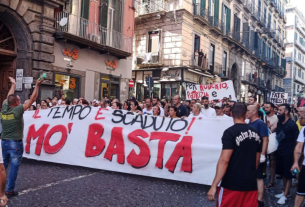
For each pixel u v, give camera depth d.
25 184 5.59
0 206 2.84
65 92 14.22
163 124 6.50
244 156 3.26
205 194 5.48
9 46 12.66
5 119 5.06
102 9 16.30
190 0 22.58
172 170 6.11
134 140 6.54
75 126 7.14
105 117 6.96
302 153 4.54
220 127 5.97
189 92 12.28
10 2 11.69
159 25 22.84
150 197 5.19
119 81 17.56
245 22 33.09
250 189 3.22
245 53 33.53
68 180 5.95
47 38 13.00
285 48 52.44
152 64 22.64
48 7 13.05
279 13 46.69
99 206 4.69
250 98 8.21
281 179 7.32
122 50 16.67
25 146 7.45
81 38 13.98
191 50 22.92
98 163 6.77
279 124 5.83
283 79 56.00
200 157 5.93
